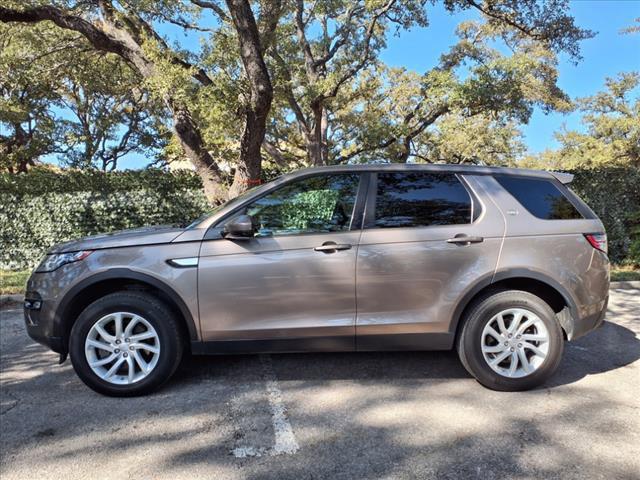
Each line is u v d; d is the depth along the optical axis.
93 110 21.42
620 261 10.19
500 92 11.53
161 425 3.29
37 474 2.73
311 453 2.90
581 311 3.76
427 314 3.70
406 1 12.66
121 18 10.07
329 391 3.79
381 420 3.30
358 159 17.98
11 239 10.84
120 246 3.74
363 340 3.73
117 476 2.70
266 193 3.87
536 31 12.08
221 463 2.81
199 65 10.23
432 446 2.96
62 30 12.11
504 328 3.72
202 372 4.22
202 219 3.89
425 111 15.06
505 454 2.86
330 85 13.16
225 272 3.65
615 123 24.92
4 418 3.45
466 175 3.90
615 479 2.60
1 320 6.63
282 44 13.06
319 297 3.68
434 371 4.17
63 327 3.75
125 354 3.73
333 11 13.98
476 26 16.06
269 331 3.69
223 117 8.45
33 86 17.12
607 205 10.27
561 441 3.00
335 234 3.72
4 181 10.68
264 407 3.53
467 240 3.68
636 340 5.09
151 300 3.71
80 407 3.60
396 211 3.79
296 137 18.88
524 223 3.77
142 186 10.70
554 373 4.14
